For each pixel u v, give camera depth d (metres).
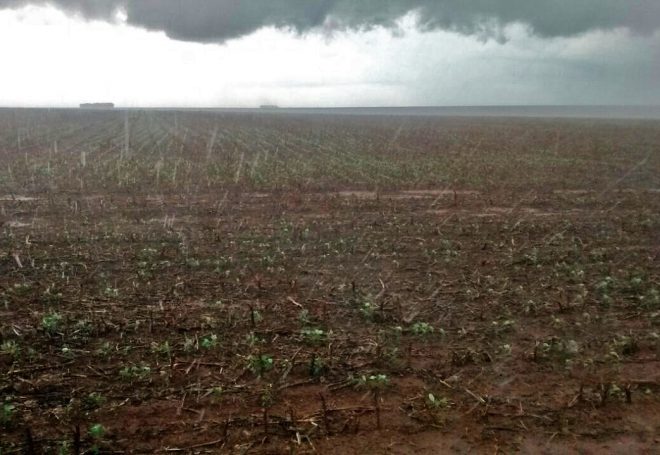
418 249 10.27
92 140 33.94
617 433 4.84
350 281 8.45
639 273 8.90
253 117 82.62
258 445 4.61
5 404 5.05
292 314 7.14
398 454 4.52
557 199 15.57
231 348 6.17
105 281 8.27
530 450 4.61
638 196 16.20
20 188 16.23
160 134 40.72
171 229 11.49
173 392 5.33
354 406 5.16
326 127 54.62
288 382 5.54
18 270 8.70
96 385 5.43
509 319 7.08
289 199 15.09
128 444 4.60
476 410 5.13
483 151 29.38
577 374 5.78
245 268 8.96
